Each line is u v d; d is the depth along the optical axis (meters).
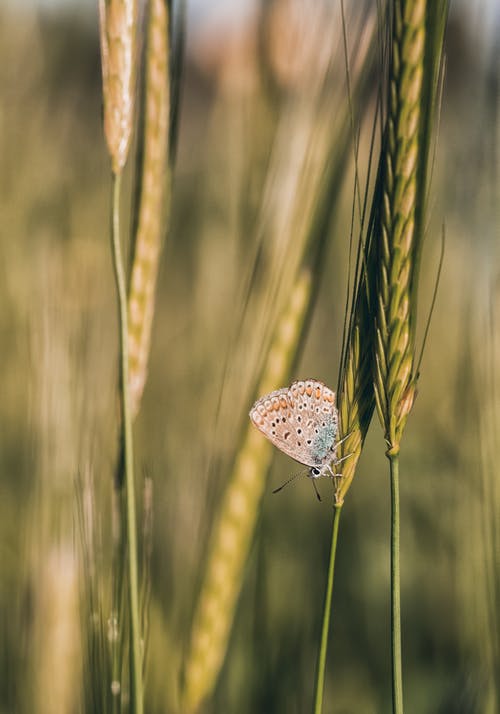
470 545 0.49
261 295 0.47
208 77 0.71
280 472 0.58
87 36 0.79
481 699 0.47
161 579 0.51
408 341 0.41
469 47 0.48
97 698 0.46
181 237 0.71
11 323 0.57
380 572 0.55
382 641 0.53
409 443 0.56
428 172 0.41
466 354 0.50
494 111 0.47
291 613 0.53
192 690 0.46
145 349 0.46
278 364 0.46
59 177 0.71
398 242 0.41
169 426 0.56
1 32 0.76
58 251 0.59
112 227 0.43
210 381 0.58
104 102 0.43
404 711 0.52
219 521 0.46
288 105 0.48
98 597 0.46
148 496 0.46
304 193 0.46
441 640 0.53
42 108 0.76
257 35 0.57
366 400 0.42
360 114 0.43
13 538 0.51
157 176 0.46
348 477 0.42
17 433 0.55
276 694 0.50
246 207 0.57
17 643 0.49
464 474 0.49
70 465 0.49
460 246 0.50
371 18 0.43
